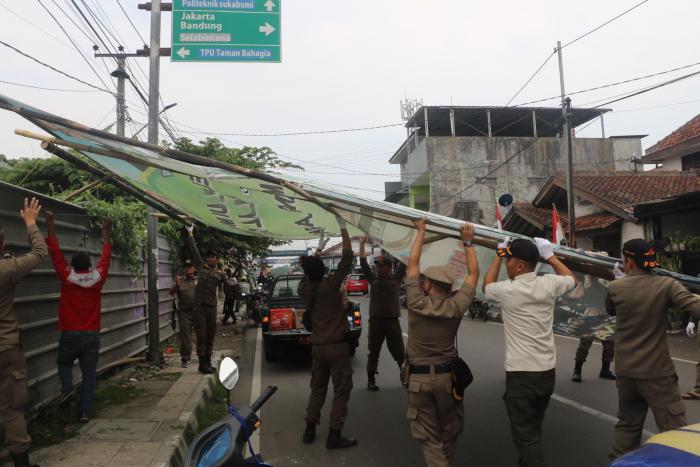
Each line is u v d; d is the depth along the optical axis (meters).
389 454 4.96
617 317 3.85
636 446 3.83
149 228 8.77
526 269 3.83
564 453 4.79
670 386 3.61
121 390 6.79
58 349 5.41
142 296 9.41
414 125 34.97
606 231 16.34
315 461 4.81
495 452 4.91
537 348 3.75
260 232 7.34
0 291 3.98
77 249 6.70
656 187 17.17
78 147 4.05
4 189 4.94
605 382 7.39
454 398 3.74
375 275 7.51
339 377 5.16
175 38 8.59
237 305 18.92
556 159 32.19
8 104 3.50
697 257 13.23
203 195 5.45
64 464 4.21
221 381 2.61
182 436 4.98
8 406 3.94
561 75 16.50
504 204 22.94
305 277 5.41
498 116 33.28
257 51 8.67
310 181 4.50
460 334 13.18
